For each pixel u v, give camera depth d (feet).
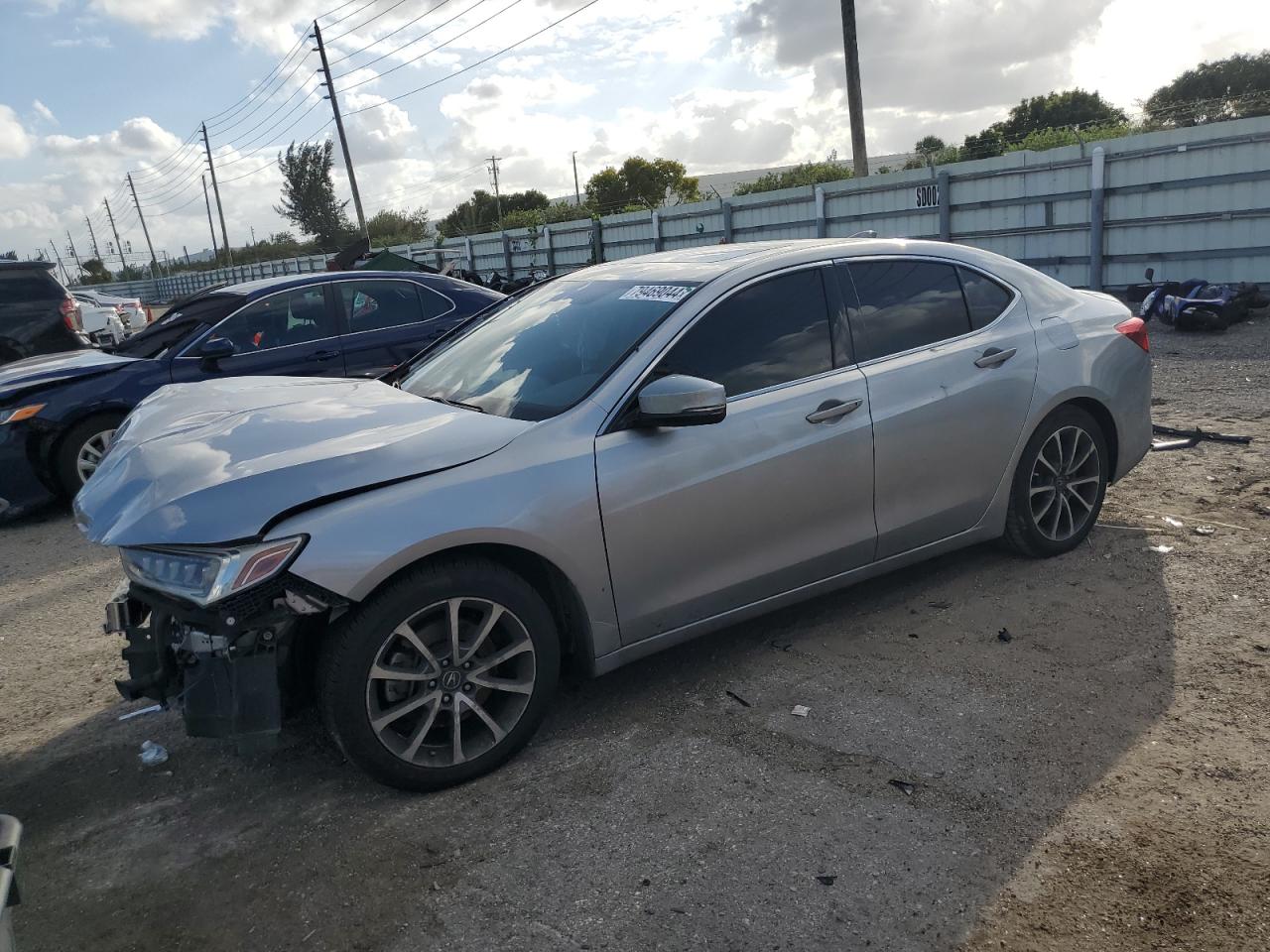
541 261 83.51
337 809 9.89
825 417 11.94
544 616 10.39
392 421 10.98
